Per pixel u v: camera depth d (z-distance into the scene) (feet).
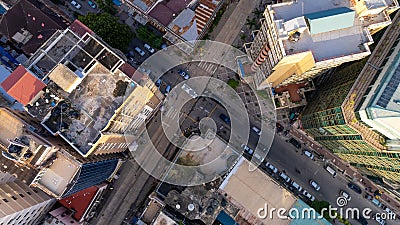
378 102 306.14
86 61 340.18
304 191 452.76
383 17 331.77
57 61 341.41
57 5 471.21
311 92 455.22
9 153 311.47
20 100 325.21
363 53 315.99
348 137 366.02
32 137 317.83
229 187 404.98
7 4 462.60
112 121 336.49
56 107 337.11
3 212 325.21
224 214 422.82
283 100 449.48
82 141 336.29
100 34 421.59
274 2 476.13
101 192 432.25
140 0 449.48
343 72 384.88
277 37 316.40
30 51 439.63
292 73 369.71
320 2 325.21
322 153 461.78
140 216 419.54
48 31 441.68
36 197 384.47
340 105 341.62
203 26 458.50
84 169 337.52
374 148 340.18
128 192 445.78
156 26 468.75
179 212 403.95
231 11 476.54
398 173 362.33
